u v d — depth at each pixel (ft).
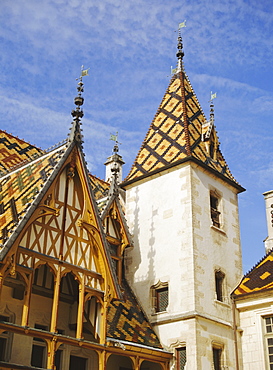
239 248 82.17
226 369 69.56
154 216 79.82
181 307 70.54
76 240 58.90
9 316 58.65
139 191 83.87
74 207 60.13
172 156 81.51
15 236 51.13
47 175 58.13
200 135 86.28
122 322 68.59
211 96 90.17
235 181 86.22
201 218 76.69
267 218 90.43
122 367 69.46
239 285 78.33
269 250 87.40
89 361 65.41
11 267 50.37
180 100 89.71
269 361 70.44
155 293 75.10
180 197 77.61
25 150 88.17
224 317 73.15
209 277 73.72
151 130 90.07
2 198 60.85
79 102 64.03
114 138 92.43
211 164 83.15
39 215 54.90
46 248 55.36
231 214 83.61
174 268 73.72
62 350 62.85
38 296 61.98
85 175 61.52
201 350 67.05
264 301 72.74
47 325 61.98
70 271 56.85
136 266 78.54
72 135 62.08
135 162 87.35
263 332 72.23
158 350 67.00
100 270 60.29
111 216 76.28
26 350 58.90
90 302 61.77
